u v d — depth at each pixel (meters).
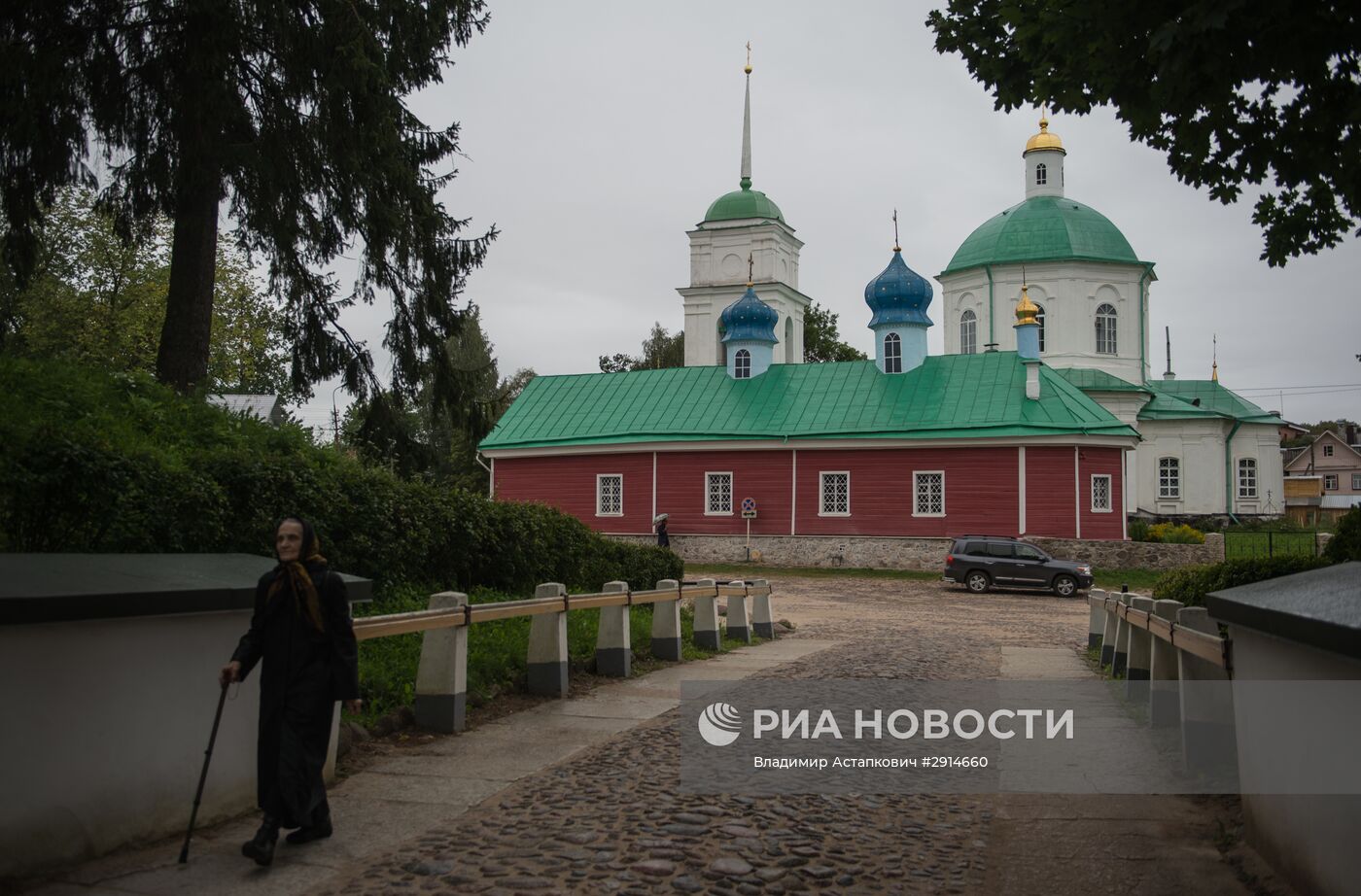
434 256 20.41
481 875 5.84
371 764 8.39
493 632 13.83
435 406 22.02
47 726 5.71
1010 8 8.98
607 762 8.58
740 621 18.69
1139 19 7.93
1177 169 9.27
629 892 5.60
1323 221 9.72
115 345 39.91
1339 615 4.58
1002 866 6.30
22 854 5.56
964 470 40.12
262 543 11.32
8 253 16.70
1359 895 4.50
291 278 19.95
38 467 9.17
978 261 56.00
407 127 19.69
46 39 15.41
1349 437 121.31
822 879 5.93
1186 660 8.62
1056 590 32.31
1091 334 54.47
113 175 17.64
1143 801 7.81
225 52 15.75
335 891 5.59
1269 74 7.82
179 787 6.54
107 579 6.20
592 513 45.28
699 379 48.28
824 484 42.12
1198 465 55.34
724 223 64.69
